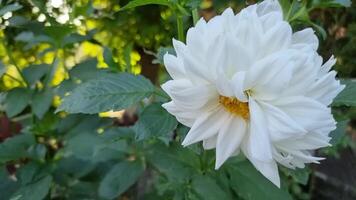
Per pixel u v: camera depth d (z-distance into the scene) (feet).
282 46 0.57
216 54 0.55
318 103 0.55
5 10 0.90
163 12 1.45
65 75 1.15
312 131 0.56
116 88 0.70
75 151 1.04
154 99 0.94
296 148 0.57
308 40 0.63
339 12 1.44
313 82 0.56
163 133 0.66
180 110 0.58
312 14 1.46
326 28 1.45
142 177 1.23
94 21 1.45
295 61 0.55
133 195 1.25
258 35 0.56
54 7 1.08
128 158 1.06
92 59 1.03
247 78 0.54
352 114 1.25
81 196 1.09
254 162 0.58
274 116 0.55
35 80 1.06
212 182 0.81
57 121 1.14
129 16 1.48
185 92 0.56
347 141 1.44
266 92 0.55
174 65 0.59
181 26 0.76
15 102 1.04
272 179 0.57
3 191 1.00
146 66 1.52
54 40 1.06
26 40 1.09
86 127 1.12
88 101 0.68
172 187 0.84
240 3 1.09
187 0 0.72
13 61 1.08
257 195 0.80
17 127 1.29
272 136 0.55
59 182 1.08
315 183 1.68
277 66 0.54
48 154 1.10
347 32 1.44
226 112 0.58
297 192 1.55
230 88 0.55
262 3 0.65
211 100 0.58
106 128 1.13
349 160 1.63
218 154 0.57
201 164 0.87
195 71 0.56
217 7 1.20
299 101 0.55
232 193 0.90
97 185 1.11
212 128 0.58
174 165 0.87
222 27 0.59
